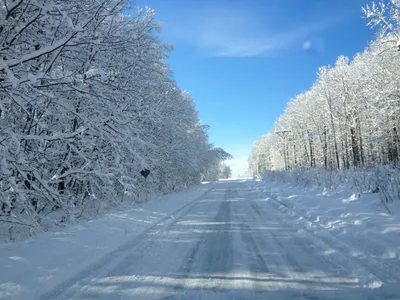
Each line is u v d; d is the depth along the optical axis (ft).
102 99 25.36
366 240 19.69
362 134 113.70
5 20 20.04
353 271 15.19
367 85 88.58
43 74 17.92
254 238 23.57
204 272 16.11
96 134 25.21
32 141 24.93
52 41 22.30
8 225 26.40
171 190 85.87
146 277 15.43
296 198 47.62
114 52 27.63
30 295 12.91
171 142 68.18
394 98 74.54
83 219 32.71
